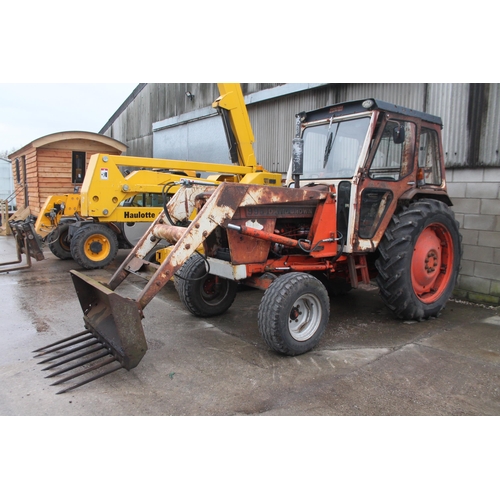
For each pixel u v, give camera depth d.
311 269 4.22
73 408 2.85
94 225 7.50
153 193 7.76
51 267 7.75
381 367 3.50
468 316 4.94
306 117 4.81
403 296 4.43
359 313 5.00
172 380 3.26
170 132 13.33
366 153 4.14
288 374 3.36
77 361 3.61
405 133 4.52
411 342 4.07
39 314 4.86
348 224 4.22
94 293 3.80
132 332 3.13
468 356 3.73
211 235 4.25
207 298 4.77
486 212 5.41
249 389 3.12
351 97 7.05
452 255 4.91
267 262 4.02
